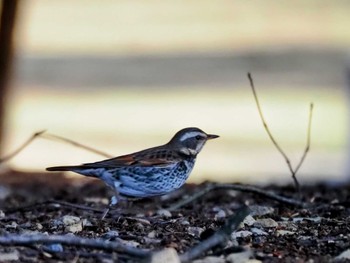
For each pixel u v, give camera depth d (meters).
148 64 28.33
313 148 20.50
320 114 23.59
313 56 28.28
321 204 9.82
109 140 20.81
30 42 30.47
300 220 8.73
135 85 26.72
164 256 6.62
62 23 32.72
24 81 26.83
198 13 33.47
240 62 28.42
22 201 10.74
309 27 31.45
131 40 30.89
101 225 8.29
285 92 25.56
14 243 6.87
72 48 30.02
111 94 25.81
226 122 23.08
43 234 7.62
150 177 8.64
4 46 15.58
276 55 28.67
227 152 20.19
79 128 22.16
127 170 8.55
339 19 32.16
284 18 32.41
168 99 25.28
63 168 8.45
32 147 20.45
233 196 10.66
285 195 10.53
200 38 30.83
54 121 22.89
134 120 23.20
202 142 9.20
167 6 34.56
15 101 21.73
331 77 26.22
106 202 10.24
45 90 26.11
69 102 24.78
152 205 9.95
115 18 33.25
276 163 18.86
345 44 29.50
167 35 31.38
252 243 7.61
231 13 33.12
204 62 28.53
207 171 17.81
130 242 7.51
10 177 13.57
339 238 7.86
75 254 6.93
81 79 27.03
